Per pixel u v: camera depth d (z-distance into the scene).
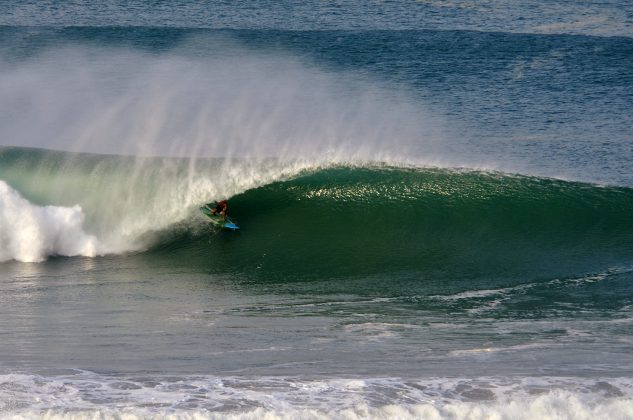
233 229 72.81
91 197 74.00
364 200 76.62
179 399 39.59
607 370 44.34
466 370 44.31
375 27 150.25
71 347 47.72
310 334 50.94
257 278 64.31
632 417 38.22
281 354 46.94
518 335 51.00
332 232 73.00
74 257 68.50
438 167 81.31
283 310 56.31
